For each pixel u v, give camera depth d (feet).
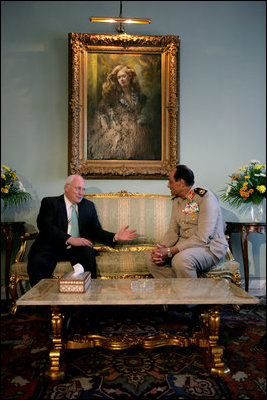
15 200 10.86
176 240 8.95
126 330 7.52
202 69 12.34
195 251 7.97
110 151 11.91
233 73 12.42
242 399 4.70
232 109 12.37
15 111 11.82
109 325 7.92
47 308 9.39
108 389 4.98
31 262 8.22
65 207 9.39
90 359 6.09
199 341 5.96
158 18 12.28
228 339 7.00
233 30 12.48
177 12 12.35
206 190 8.68
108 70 12.02
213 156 12.23
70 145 11.58
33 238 9.96
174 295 5.20
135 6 12.26
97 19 9.78
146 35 11.93
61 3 12.09
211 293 5.34
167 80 12.03
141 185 11.97
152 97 12.09
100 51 11.95
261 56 12.53
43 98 11.89
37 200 11.69
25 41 11.96
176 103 11.91
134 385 5.10
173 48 11.93
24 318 8.55
